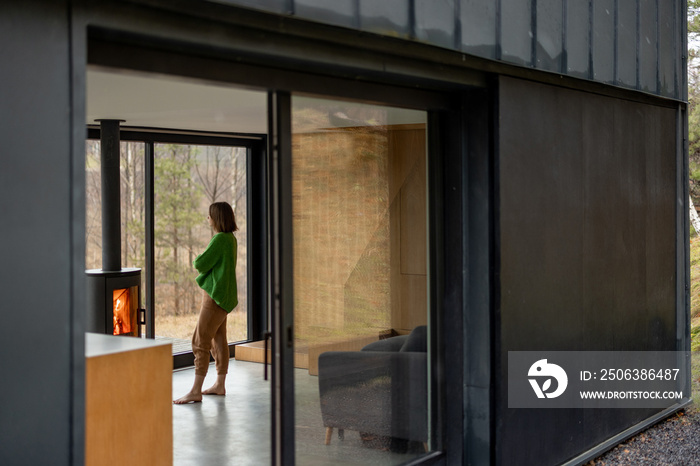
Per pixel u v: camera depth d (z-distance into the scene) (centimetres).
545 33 428
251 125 682
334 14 300
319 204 349
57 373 231
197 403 601
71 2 231
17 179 221
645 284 562
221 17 269
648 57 551
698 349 962
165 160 1588
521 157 418
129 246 1451
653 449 512
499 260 403
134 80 421
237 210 1620
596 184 495
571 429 470
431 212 411
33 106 224
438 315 413
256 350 773
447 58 368
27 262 224
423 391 409
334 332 360
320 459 353
